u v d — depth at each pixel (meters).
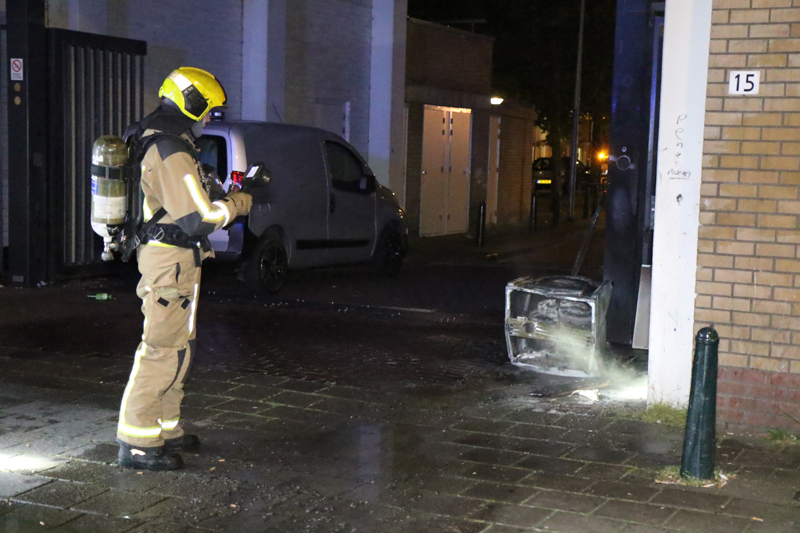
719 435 5.84
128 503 4.68
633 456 5.43
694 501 4.73
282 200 11.02
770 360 5.81
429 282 12.83
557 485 4.96
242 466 5.24
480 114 21.62
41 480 4.96
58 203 11.27
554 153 29.62
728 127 5.78
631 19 8.15
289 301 10.80
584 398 6.72
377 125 17.45
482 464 5.30
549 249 18.88
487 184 22.50
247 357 7.96
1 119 12.16
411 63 19.20
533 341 7.60
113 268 11.75
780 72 5.63
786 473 5.15
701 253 5.92
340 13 16.44
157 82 13.07
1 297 10.45
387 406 6.50
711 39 5.77
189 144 5.05
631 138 8.23
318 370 7.55
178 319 5.07
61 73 11.06
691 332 6.08
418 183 19.11
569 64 30.08
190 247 5.03
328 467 5.24
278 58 14.73
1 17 11.94
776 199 5.71
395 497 4.79
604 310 7.54
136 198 5.05
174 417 5.41
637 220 8.30
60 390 6.77
